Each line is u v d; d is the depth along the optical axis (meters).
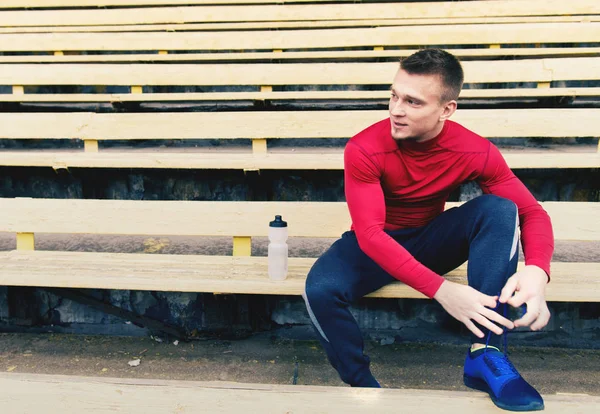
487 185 1.58
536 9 4.34
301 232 2.17
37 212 2.23
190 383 1.39
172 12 4.55
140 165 2.39
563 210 2.11
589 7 4.32
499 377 1.32
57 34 4.02
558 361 1.98
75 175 2.59
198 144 3.10
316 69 3.30
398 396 1.34
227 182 2.58
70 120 2.74
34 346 2.11
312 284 1.52
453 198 2.54
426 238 1.62
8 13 4.64
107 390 1.38
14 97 3.08
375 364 1.96
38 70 3.39
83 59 3.91
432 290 1.41
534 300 1.35
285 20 4.48
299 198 2.58
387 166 1.50
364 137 1.51
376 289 1.67
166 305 2.18
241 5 4.67
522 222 1.53
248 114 2.68
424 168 1.52
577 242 2.48
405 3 4.37
